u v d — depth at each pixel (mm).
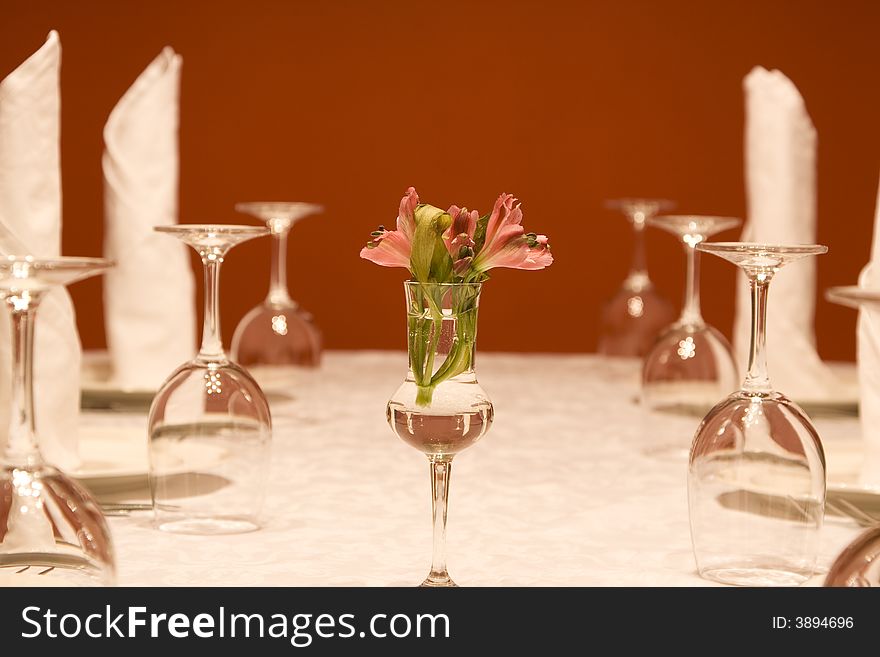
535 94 5133
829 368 2623
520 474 1724
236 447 1394
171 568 1229
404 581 1188
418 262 1091
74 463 1577
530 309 5223
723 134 5086
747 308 2213
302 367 2141
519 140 5145
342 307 5230
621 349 2678
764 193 2197
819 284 5098
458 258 1086
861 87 5027
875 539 1008
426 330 1104
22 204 1557
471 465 1784
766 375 1236
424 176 5176
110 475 1478
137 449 1705
